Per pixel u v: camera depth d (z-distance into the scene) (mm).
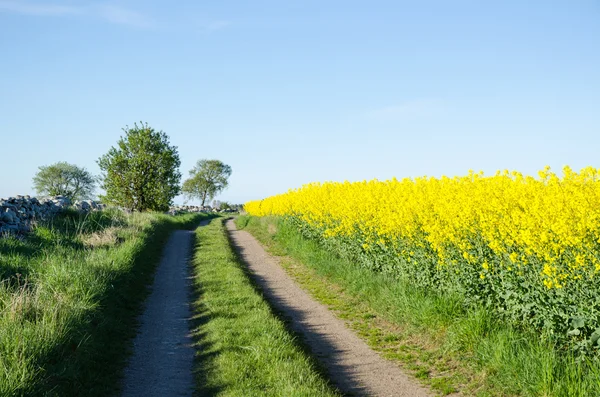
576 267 7484
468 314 8984
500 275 8992
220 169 106062
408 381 7879
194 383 7699
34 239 16781
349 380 7996
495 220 9828
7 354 7121
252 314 11039
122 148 39438
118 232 21406
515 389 6969
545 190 10789
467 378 7746
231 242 27094
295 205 26328
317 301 13203
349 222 16375
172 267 18391
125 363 8602
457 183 15141
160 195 39375
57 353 7727
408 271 12391
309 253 18500
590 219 7977
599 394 6074
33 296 9617
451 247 10820
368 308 12141
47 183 72312
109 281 12648
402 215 13094
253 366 7949
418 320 9969
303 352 8852
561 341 7527
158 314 11914
